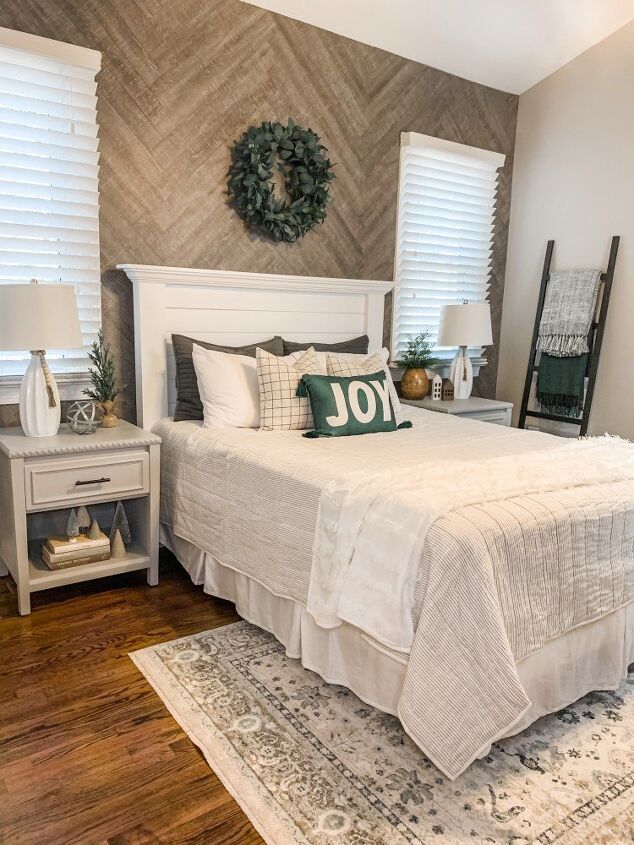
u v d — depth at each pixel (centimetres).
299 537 218
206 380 300
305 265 376
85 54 278
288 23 346
